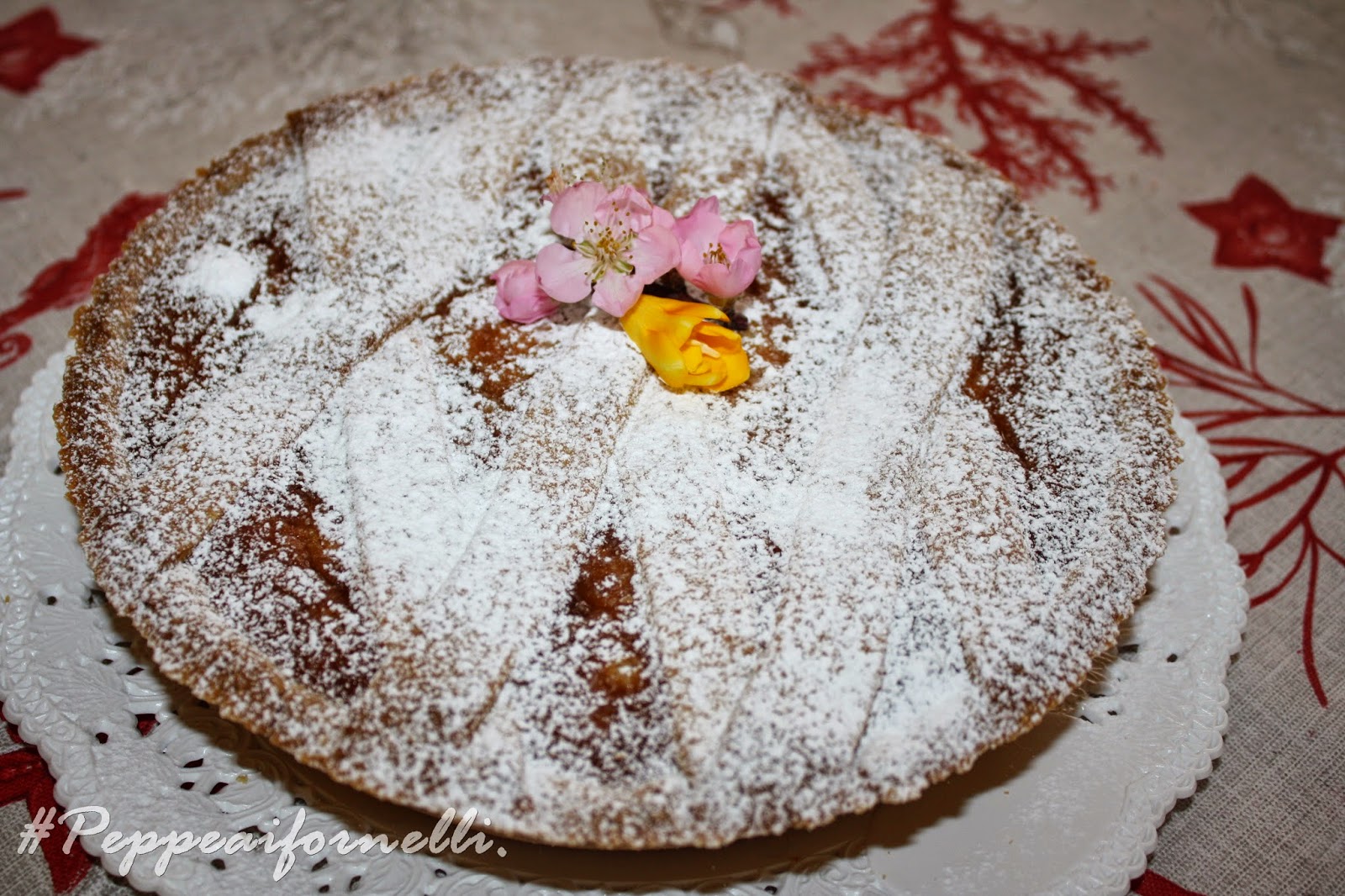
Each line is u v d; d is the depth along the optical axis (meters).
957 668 0.34
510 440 0.37
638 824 0.32
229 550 0.35
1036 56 0.57
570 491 0.36
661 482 0.36
